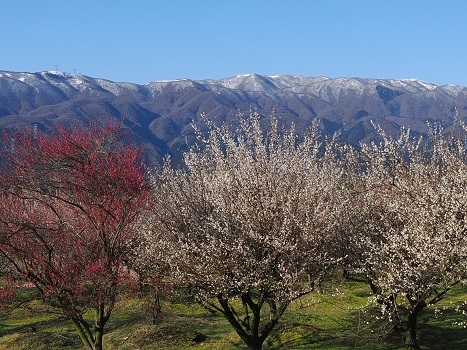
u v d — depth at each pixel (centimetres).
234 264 1672
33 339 2439
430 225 1664
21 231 1636
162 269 1784
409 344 1831
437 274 1680
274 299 1789
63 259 1661
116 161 1780
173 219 1789
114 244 1673
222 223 1731
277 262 1734
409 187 1828
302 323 2392
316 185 1822
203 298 1791
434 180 1845
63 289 1622
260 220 1698
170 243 1711
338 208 1817
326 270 1797
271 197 1720
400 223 1912
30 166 1680
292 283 1642
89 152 1720
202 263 1669
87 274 1580
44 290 1633
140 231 1812
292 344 2184
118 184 1678
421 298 1705
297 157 1877
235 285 1686
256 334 1812
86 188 1667
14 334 2562
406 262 1636
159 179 1972
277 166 1870
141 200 1730
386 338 2173
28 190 1678
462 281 1582
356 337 2184
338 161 2300
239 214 1716
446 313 2489
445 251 1563
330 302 2712
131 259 1803
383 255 1720
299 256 1669
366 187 2028
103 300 1698
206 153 1948
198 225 1753
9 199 1730
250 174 1772
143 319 2675
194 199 1847
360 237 1836
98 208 1680
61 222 1670
